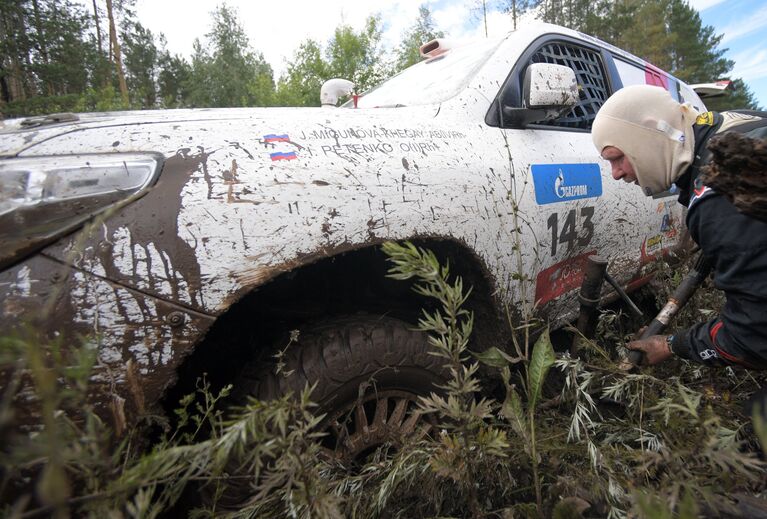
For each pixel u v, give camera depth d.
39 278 0.95
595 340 1.98
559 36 2.40
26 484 0.88
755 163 0.93
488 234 1.60
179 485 0.80
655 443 1.21
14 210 0.98
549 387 1.90
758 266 1.17
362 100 2.52
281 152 1.26
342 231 1.27
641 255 2.56
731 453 0.84
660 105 1.43
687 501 0.64
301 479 0.84
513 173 1.72
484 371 1.72
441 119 1.70
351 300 1.63
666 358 1.56
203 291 1.07
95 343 0.92
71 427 0.70
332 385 1.34
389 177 1.38
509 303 1.72
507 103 1.95
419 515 1.29
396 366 1.45
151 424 1.02
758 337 1.24
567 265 2.03
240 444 0.77
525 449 1.05
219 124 1.28
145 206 1.06
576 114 2.38
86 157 1.10
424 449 1.18
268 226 1.16
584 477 1.12
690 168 1.43
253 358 1.38
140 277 1.02
